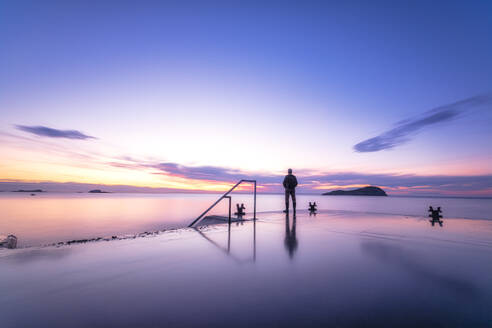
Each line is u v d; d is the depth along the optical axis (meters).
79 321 1.90
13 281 2.80
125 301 2.29
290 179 11.55
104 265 3.47
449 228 7.27
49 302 2.25
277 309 2.15
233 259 3.82
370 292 2.55
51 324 1.85
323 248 4.59
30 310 2.08
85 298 2.35
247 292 2.53
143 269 3.30
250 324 1.88
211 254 4.13
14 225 24.19
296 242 5.15
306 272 3.20
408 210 41.78
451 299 2.37
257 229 7.07
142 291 2.54
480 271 3.25
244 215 11.26
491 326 1.86
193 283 2.79
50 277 2.95
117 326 1.83
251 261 3.71
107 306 2.18
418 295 2.47
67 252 4.25
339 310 2.13
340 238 5.62
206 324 1.87
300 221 9.16
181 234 6.17
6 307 2.13
